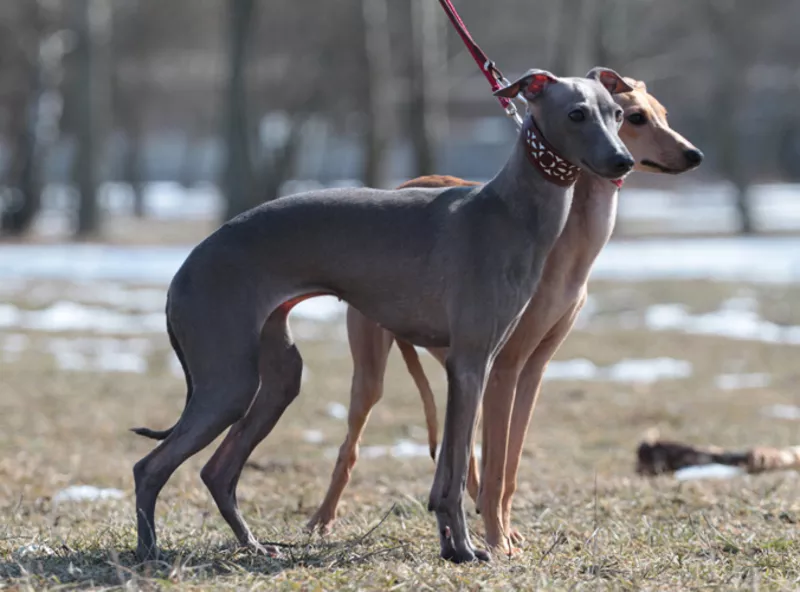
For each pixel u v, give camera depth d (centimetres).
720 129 4769
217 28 6284
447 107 8006
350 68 5553
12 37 5109
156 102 7038
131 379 1745
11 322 2327
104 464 1182
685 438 1352
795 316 2395
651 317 2430
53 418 1449
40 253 3753
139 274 3136
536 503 1006
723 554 798
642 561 764
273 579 697
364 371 905
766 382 1748
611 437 1373
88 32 4425
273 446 1302
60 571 726
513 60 6225
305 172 8419
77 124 4459
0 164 7231
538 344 836
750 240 4203
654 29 5288
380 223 738
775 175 8319
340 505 1003
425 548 802
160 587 669
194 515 944
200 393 725
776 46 5541
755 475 1127
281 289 738
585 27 4428
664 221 5400
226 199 4200
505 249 730
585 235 805
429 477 1145
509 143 8119
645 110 855
